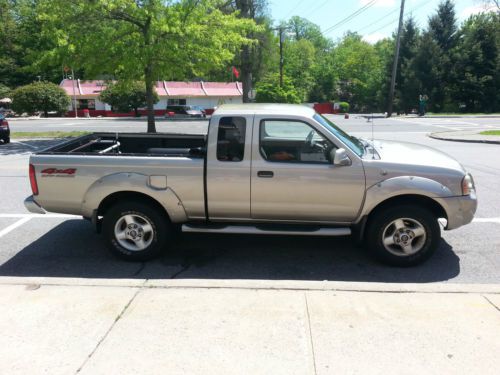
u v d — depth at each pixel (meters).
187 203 4.96
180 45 16.64
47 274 4.86
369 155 4.98
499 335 3.31
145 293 4.00
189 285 4.14
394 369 2.95
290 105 5.48
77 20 16.05
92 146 6.28
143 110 49.00
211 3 17.58
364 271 4.89
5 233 6.24
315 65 73.38
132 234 5.10
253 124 4.82
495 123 27.94
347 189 4.77
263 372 2.92
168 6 16.56
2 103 52.69
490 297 3.88
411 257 4.87
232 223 5.10
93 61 16.41
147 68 17.30
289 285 4.12
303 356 3.08
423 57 46.81
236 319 3.55
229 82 54.78
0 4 55.53
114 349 3.18
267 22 35.06
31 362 3.04
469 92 45.62
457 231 6.14
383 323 3.48
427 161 4.90
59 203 5.11
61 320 3.56
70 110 47.50
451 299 3.85
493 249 5.47
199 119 38.84
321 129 4.79
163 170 4.91
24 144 18.25
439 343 3.22
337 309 3.69
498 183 9.17
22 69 17.62
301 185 4.80
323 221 4.95
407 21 49.62
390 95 36.00
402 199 4.89
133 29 16.41
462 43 46.62
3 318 3.59
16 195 8.50
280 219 5.00
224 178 4.86
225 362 3.02
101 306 3.77
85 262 5.19
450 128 24.73
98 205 5.04
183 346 3.20
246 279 4.71
